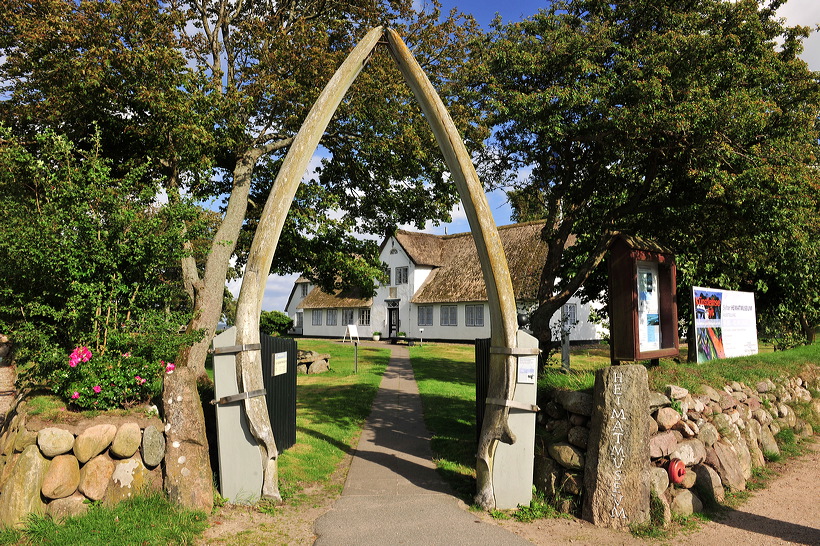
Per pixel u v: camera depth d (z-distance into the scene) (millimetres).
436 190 14883
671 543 4789
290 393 8125
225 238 11727
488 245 5629
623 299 6945
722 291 10078
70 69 9117
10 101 10414
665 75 7449
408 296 35344
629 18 8742
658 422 5777
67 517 4672
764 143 7406
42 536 4371
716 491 5898
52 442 4789
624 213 9000
